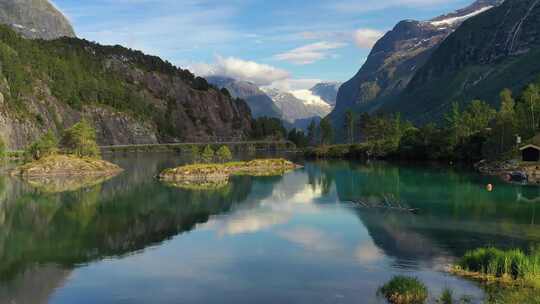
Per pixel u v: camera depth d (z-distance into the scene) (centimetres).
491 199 8531
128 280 4284
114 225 6750
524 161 13025
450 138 17875
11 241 5797
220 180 12888
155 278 4331
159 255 5106
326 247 5347
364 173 14400
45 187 11431
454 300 3475
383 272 4353
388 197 9069
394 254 4975
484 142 15612
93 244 5638
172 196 9694
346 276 4275
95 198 9469
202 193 10162
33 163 15338
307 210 7900
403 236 5778
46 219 7212
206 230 6359
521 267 3966
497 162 13538
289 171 15738
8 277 4412
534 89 17588
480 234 5778
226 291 3966
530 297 3419
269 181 12538
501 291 3625
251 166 16725
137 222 6956
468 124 18550
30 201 9075
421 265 4525
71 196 9750
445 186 10538
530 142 13112
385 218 7006
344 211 7731
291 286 4050
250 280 4231
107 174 15100
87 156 17475
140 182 12475
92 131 18738
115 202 8912
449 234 5822
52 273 4522
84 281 4275
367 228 6309
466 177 12275
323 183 11888
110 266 4719
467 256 4375
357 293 3834
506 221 6562
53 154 16862
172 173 13412
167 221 7031
